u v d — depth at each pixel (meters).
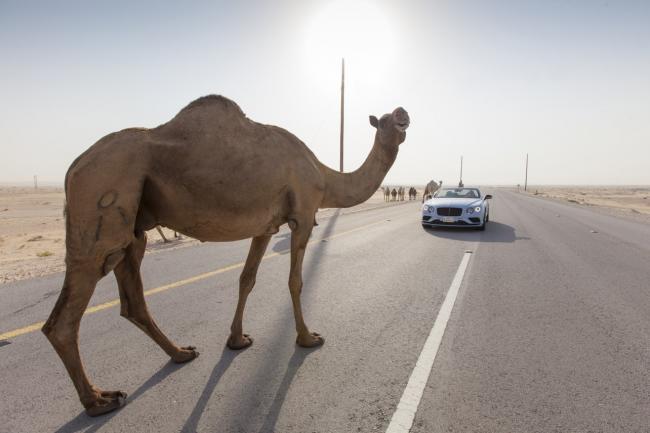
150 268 7.99
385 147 4.71
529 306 5.57
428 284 6.77
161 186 3.06
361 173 4.68
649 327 4.76
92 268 2.83
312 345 4.14
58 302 2.80
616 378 3.48
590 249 10.50
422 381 3.39
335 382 3.38
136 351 4.02
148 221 3.25
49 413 2.96
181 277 7.21
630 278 7.28
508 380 3.43
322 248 10.54
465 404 3.04
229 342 4.11
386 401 3.08
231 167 3.25
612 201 57.59
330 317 5.09
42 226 23.58
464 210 14.39
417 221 18.31
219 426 2.77
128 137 3.01
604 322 4.93
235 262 8.62
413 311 5.33
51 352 4.03
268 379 3.44
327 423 2.80
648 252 10.08
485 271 7.81
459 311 5.33
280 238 12.15
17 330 4.61
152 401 3.10
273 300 5.82
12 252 12.60
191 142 3.14
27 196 73.56
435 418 2.86
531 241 11.90
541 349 4.09
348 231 14.41
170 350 3.71
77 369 2.87
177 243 11.98
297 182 3.82
